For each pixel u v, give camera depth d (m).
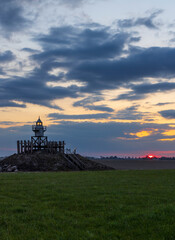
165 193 17.02
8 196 15.98
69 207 12.98
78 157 70.44
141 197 15.34
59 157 66.38
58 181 23.38
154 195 16.20
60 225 10.02
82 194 16.27
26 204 13.47
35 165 60.62
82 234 9.07
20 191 17.70
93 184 21.28
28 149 71.88
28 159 62.72
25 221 10.59
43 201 14.48
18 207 12.58
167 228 9.50
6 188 18.94
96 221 10.62
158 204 13.47
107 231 9.52
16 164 60.78
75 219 10.95
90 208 12.80
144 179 25.31
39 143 73.38
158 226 9.82
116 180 24.28
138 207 12.88
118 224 10.16
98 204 13.41
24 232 9.24
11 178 26.34
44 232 9.26
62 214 11.64
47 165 61.19
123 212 11.88
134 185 20.81
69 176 28.59
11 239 8.48
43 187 19.33
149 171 35.94
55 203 13.72
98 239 8.66
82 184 21.19
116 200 14.41
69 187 19.44
